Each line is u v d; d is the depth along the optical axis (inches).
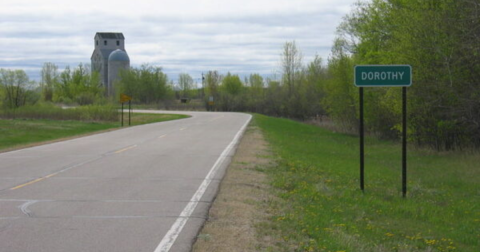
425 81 954.1
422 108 994.1
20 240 287.1
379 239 341.1
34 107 2338.8
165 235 299.0
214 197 426.3
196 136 1209.4
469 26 858.8
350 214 415.8
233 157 749.9
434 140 1082.7
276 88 3646.7
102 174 569.0
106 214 357.7
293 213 380.5
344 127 1914.4
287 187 513.3
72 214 358.0
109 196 430.3
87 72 4909.0
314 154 940.0
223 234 302.4
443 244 348.2
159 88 4963.1
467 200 533.0
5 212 364.5
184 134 1284.4
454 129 998.4
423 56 946.1
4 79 2938.0
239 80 4672.7
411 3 1023.0
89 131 1552.7
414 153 1053.2
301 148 1039.6
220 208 380.2
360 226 376.2
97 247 273.9
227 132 1364.4
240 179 537.3
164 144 983.6
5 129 1540.4
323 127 2251.5
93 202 403.2
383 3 1341.0
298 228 328.8
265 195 454.9
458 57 881.5
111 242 283.7
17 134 1392.7
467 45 835.4
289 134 1510.8
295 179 570.6
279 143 1088.2
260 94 3941.9
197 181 517.0
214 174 569.0
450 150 1031.6
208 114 2987.2
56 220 338.6
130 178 538.0
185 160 711.1
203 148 898.1
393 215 437.1
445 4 904.3
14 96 2947.8
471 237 372.2
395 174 722.8
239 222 336.5
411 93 975.0
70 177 545.0
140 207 383.2
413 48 954.1
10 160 713.6
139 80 4901.6
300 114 3169.3
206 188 472.7
